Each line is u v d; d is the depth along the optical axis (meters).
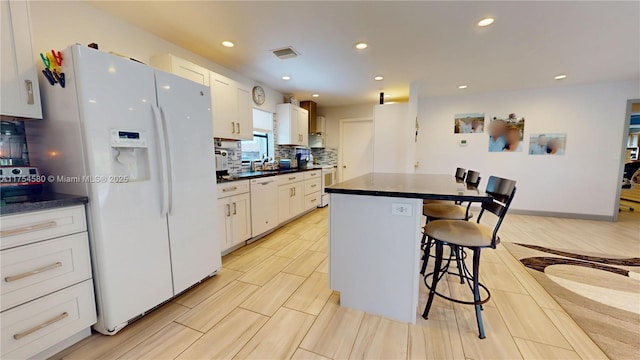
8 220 1.12
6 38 1.29
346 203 1.70
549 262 2.51
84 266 1.39
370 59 2.89
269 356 1.35
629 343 1.42
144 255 1.59
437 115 4.82
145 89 1.56
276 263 2.50
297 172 3.99
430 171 4.93
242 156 3.79
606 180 4.02
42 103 1.45
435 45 2.52
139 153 1.61
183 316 1.68
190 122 1.87
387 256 1.63
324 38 2.39
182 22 2.11
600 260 2.56
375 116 4.17
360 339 1.47
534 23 2.09
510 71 3.30
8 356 1.15
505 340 1.46
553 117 4.17
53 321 1.28
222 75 3.09
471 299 1.88
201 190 1.99
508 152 4.46
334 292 1.98
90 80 1.32
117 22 2.05
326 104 5.50
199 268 2.00
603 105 3.93
